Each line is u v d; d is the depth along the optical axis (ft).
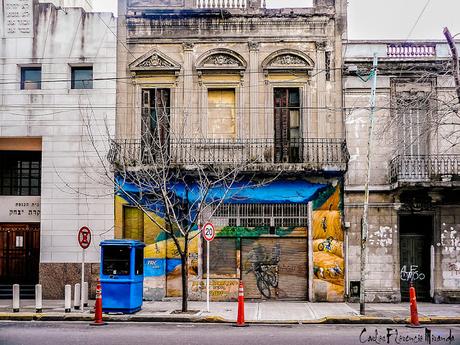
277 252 80.18
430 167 77.30
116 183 71.26
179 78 82.07
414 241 81.05
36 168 86.89
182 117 81.05
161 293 79.00
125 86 82.43
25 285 82.53
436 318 62.59
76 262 80.33
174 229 79.77
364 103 81.05
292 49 81.66
